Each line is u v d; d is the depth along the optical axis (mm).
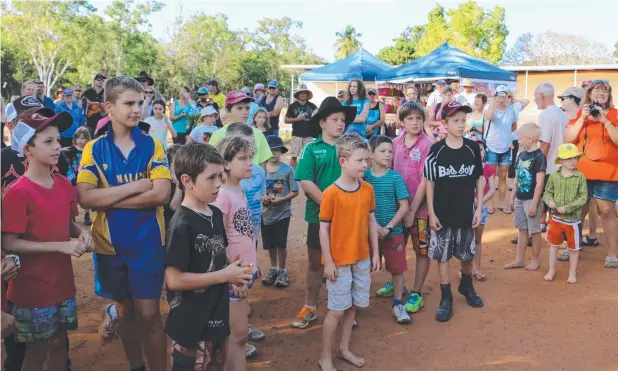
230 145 3553
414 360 4148
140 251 3469
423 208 5051
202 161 2922
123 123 3461
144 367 3785
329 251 3924
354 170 3877
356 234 3924
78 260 6895
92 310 5227
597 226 8125
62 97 12742
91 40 57344
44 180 3256
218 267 3061
